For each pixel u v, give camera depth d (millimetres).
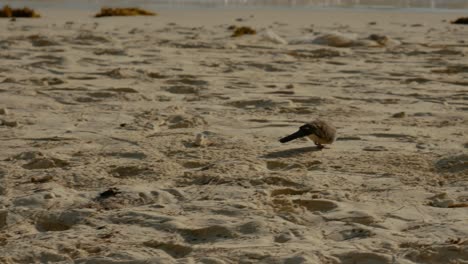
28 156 11719
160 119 14656
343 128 13930
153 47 28594
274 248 7797
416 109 16109
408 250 7660
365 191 9953
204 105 16453
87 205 9438
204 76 20938
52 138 13141
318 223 8711
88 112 15664
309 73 22062
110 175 10859
